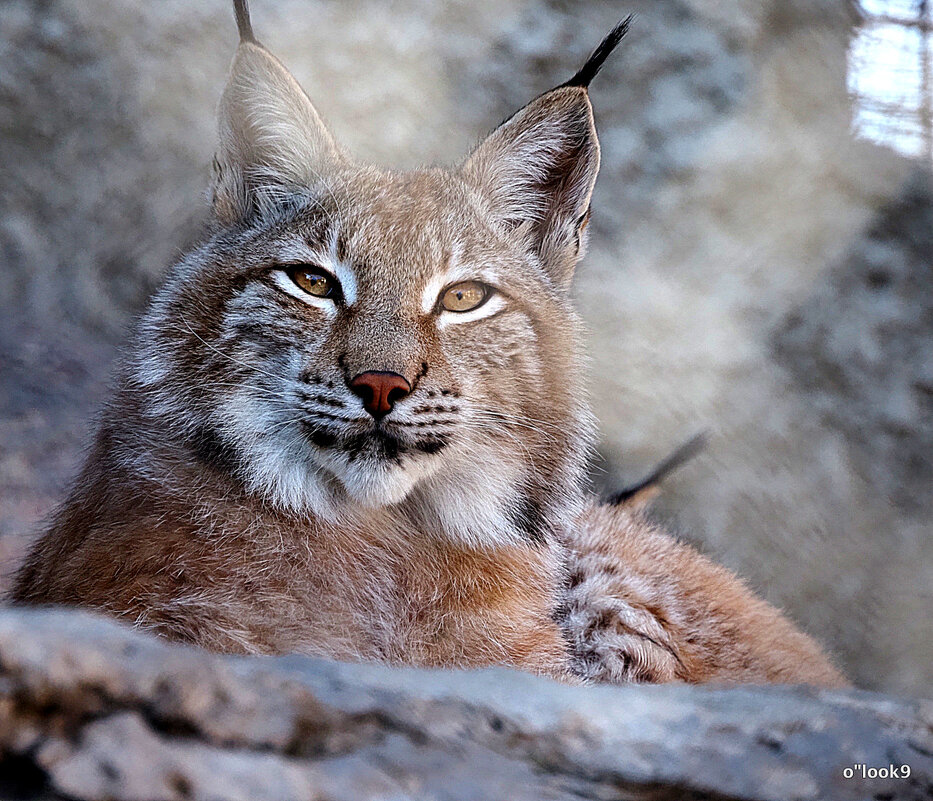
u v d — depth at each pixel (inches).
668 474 528.4
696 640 366.9
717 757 160.7
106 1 579.5
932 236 579.5
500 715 157.2
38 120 566.9
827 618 528.1
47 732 129.3
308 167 297.0
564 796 146.8
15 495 438.6
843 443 549.6
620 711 168.2
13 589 293.7
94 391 509.0
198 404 269.7
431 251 281.7
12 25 569.3
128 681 136.0
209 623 249.9
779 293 561.3
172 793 126.3
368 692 153.3
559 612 339.3
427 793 139.6
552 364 299.1
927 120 590.9
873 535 541.6
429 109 579.5
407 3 590.9
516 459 288.0
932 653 530.0
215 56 582.9
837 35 595.2
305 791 132.0
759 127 577.0
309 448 264.1
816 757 163.5
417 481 274.7
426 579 281.1
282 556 264.2
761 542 530.3
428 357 268.5
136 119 573.6
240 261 279.4
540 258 320.5
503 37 587.8
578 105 318.3
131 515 262.7
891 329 566.3
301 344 266.8
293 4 583.5
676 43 580.7
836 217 573.3
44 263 554.6
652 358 543.5
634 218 564.1
